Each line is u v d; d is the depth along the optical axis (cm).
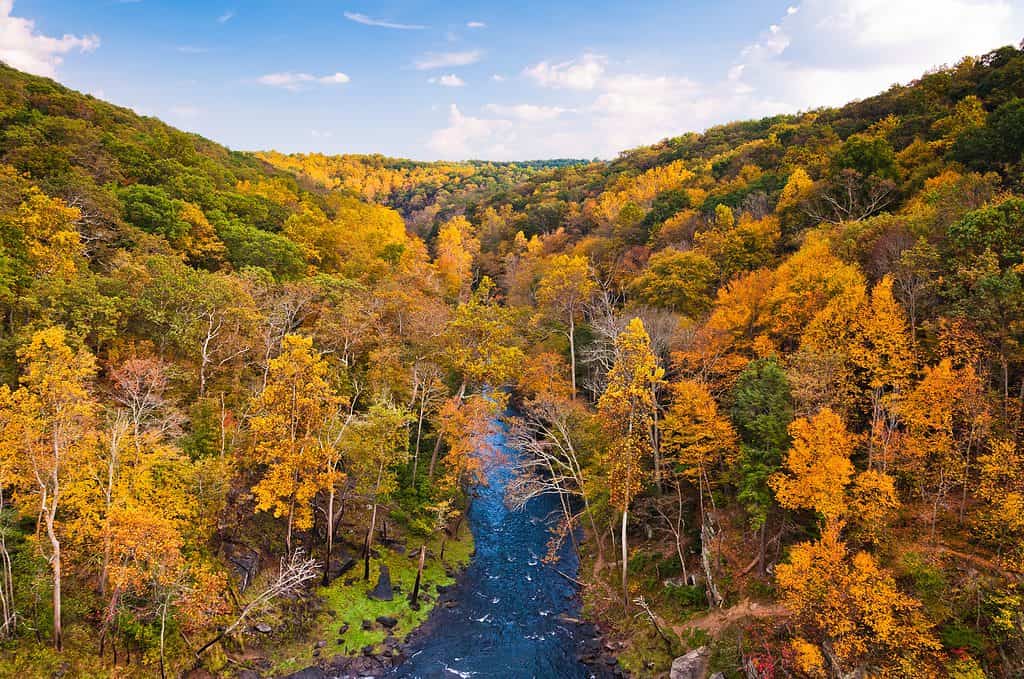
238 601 3297
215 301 4366
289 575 3186
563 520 5141
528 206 17512
